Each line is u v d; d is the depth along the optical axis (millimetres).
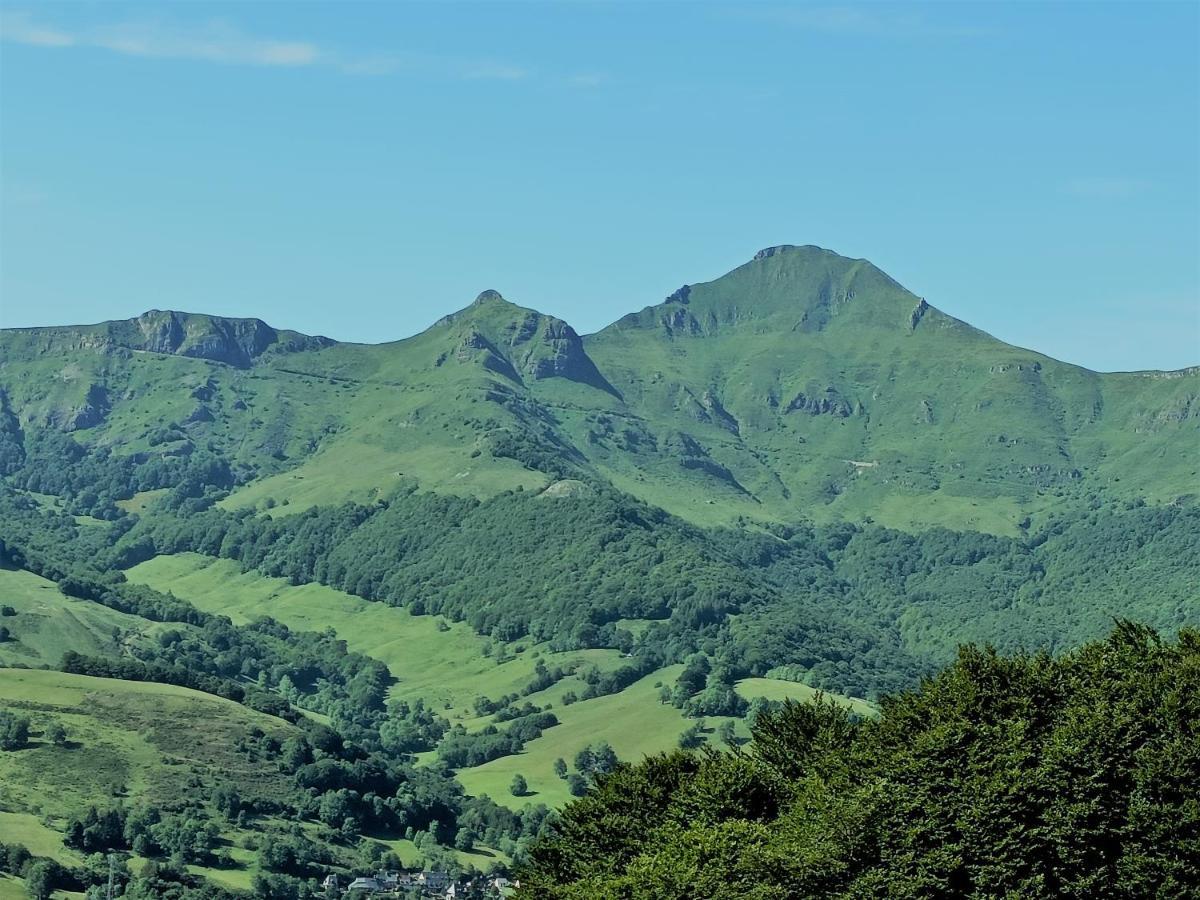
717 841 120562
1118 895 107500
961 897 110125
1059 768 110250
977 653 126625
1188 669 116125
